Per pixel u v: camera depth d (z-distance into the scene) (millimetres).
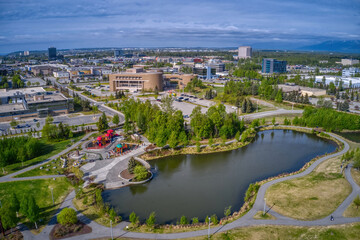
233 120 168125
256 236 77438
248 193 98375
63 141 156000
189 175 121875
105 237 78250
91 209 92188
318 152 147875
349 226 80750
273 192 101438
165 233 80000
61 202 96562
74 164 126375
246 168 128750
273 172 124500
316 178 111000
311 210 89125
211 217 85562
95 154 139250
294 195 98500
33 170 120000
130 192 106625
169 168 128875
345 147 147875
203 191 108062
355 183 105812
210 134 158750
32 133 168875
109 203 98250
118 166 126438
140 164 129500
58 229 81000
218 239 76750
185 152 144875
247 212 89312
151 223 81062
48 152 140500
